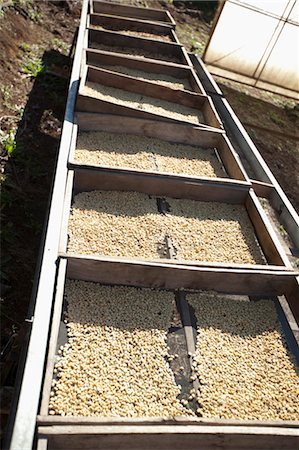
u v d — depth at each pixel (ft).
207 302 8.96
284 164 19.85
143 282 8.80
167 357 7.86
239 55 23.90
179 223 10.66
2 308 10.16
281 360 8.28
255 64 24.14
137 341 7.95
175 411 7.02
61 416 5.98
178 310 8.71
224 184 11.31
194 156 13.28
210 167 12.92
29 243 12.01
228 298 9.16
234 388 7.61
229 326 8.67
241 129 14.99
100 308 8.32
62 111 17.30
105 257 8.36
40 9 23.40
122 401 6.93
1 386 8.41
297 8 21.31
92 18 20.18
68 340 7.61
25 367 6.15
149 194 11.20
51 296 7.27
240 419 6.99
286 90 25.04
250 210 11.20
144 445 6.10
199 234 10.48
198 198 11.44
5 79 16.93
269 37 22.80
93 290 8.55
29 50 19.75
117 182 10.84
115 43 18.88
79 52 15.48
